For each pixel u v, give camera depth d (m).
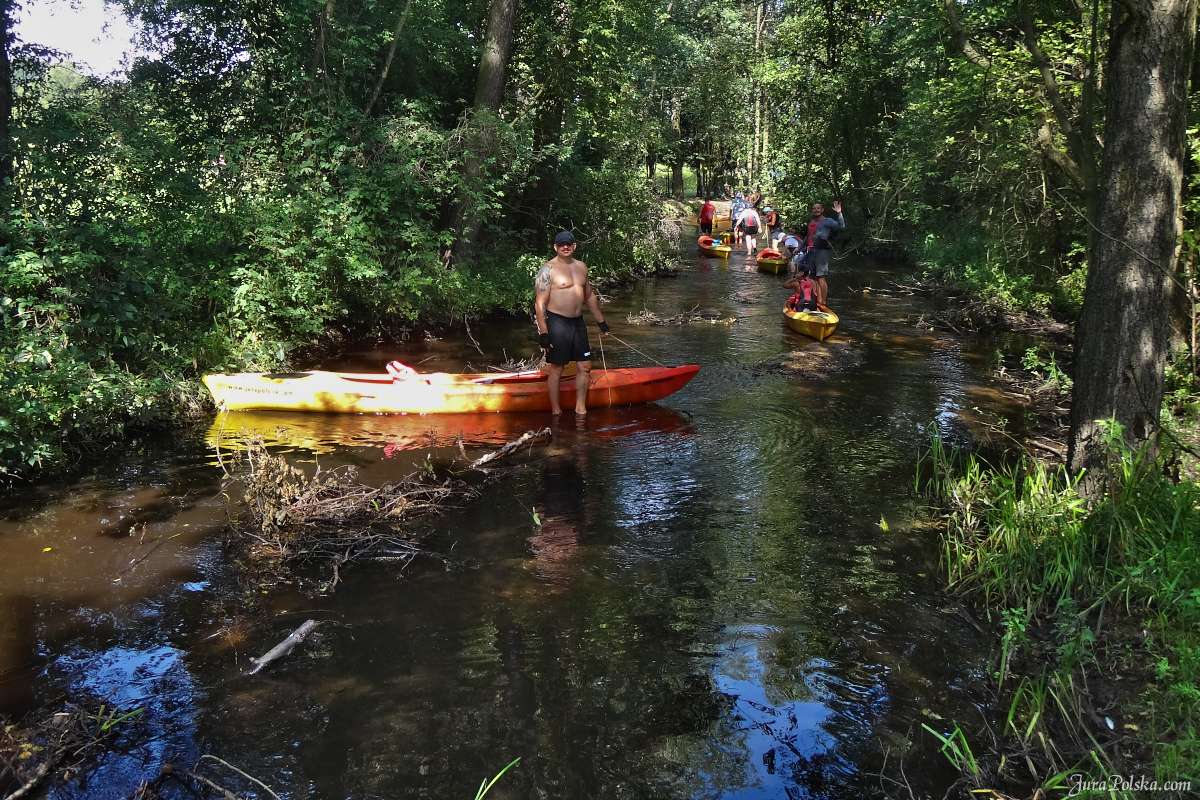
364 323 11.11
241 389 7.57
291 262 9.52
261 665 3.57
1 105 7.60
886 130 22.19
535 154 14.48
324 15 10.85
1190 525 3.96
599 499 5.62
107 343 7.08
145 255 7.62
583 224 17.44
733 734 3.16
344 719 3.23
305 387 7.60
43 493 5.61
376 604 4.16
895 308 14.01
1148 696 3.16
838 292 15.93
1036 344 10.88
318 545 4.82
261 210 9.30
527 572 4.52
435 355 10.05
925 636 3.85
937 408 7.87
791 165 28.03
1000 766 2.93
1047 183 12.25
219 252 9.13
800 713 3.29
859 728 3.19
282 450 6.55
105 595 4.21
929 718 3.24
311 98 10.89
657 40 18.91
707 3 34.75
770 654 3.71
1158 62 4.29
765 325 12.27
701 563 4.64
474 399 7.70
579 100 16.33
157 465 6.18
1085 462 4.71
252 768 2.95
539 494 5.71
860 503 5.54
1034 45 5.26
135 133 8.67
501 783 2.87
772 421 7.50
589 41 15.25
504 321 12.49
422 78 13.36
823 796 2.82
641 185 18.59
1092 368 4.69
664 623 3.98
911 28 18.17
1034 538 4.37
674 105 36.06
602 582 4.40
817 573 4.52
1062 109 5.12
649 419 7.60
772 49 26.88
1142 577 3.71
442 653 3.71
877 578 4.45
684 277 18.19
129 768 2.96
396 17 12.00
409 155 10.88
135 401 6.77
